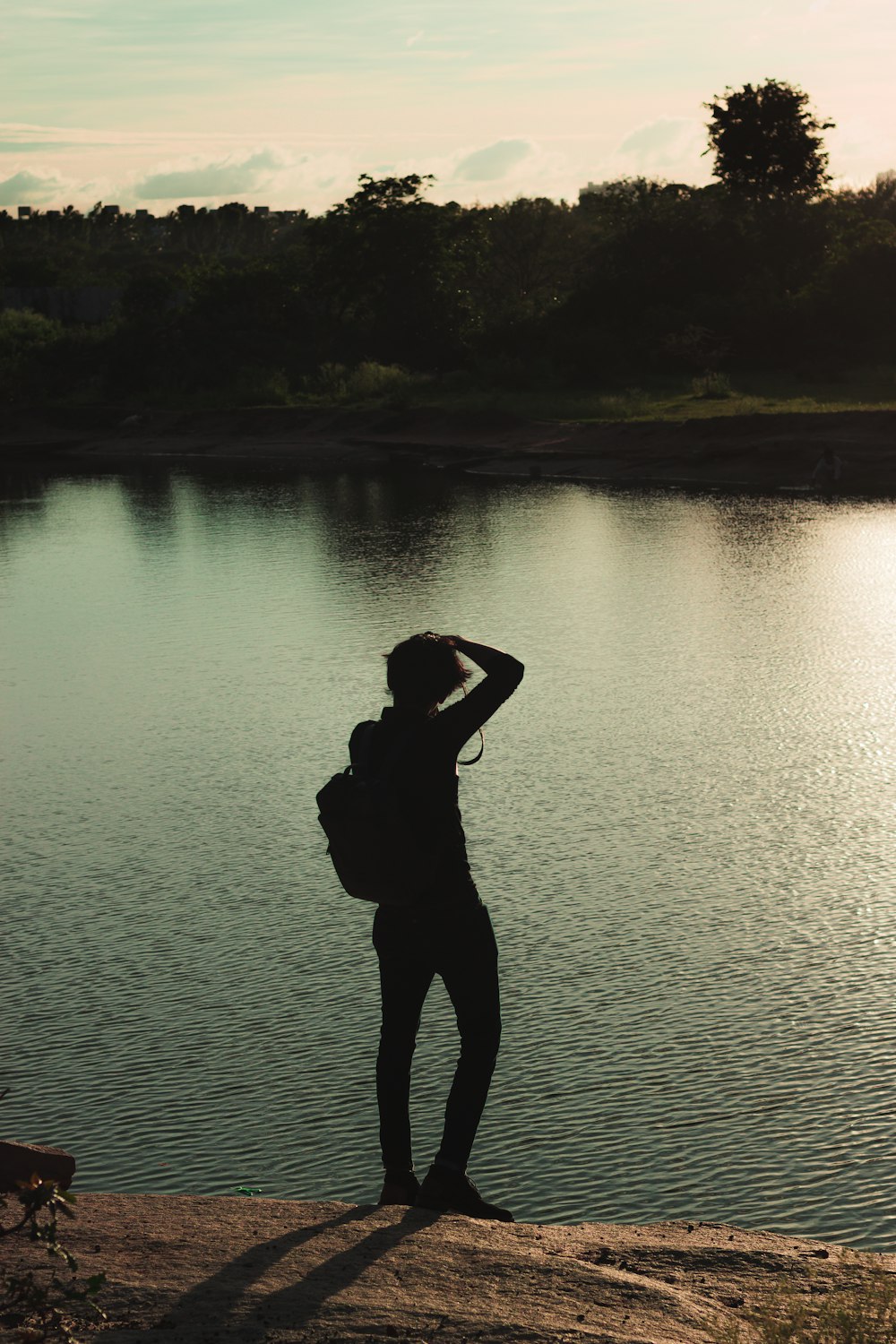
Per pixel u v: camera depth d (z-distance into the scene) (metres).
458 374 81.81
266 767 17.41
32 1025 10.22
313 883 13.16
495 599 28.64
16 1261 3.22
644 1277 3.37
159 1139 8.34
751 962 10.59
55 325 96.56
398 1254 3.29
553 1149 7.96
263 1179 7.80
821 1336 2.94
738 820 14.25
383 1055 3.88
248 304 88.88
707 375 66.88
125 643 26.19
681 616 25.62
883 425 48.94
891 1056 8.88
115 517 48.31
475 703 3.65
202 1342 2.78
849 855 13.01
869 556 31.39
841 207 103.56
